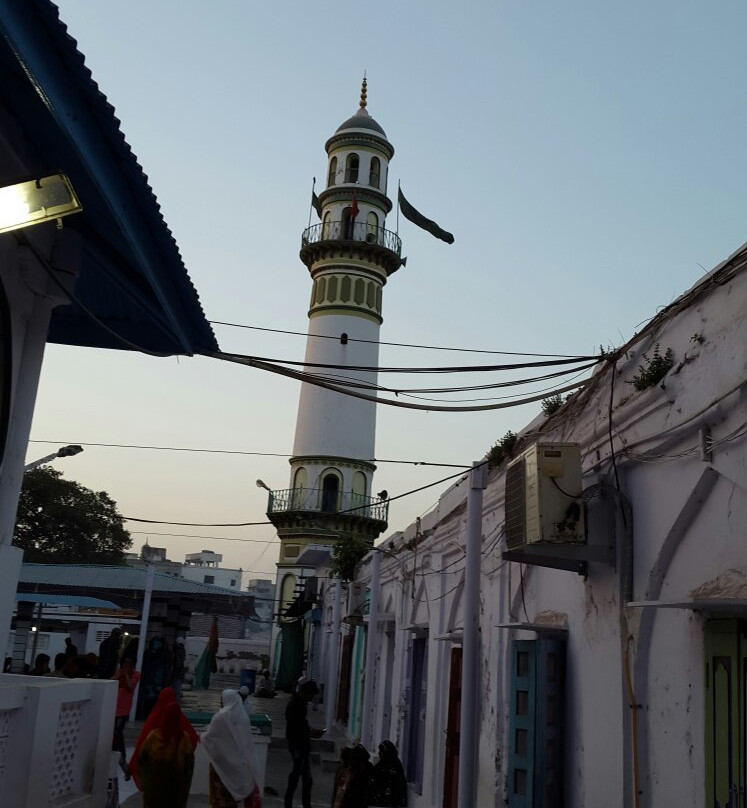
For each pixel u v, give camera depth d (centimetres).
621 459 690
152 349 1000
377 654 1966
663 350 641
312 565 4069
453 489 1302
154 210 663
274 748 1966
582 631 745
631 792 634
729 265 552
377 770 1293
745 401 529
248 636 7912
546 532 677
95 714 693
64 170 655
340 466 4256
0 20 435
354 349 4316
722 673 540
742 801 507
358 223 4488
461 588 1204
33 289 752
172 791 730
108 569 2420
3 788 548
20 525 4638
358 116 4744
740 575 531
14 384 749
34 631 2708
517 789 789
